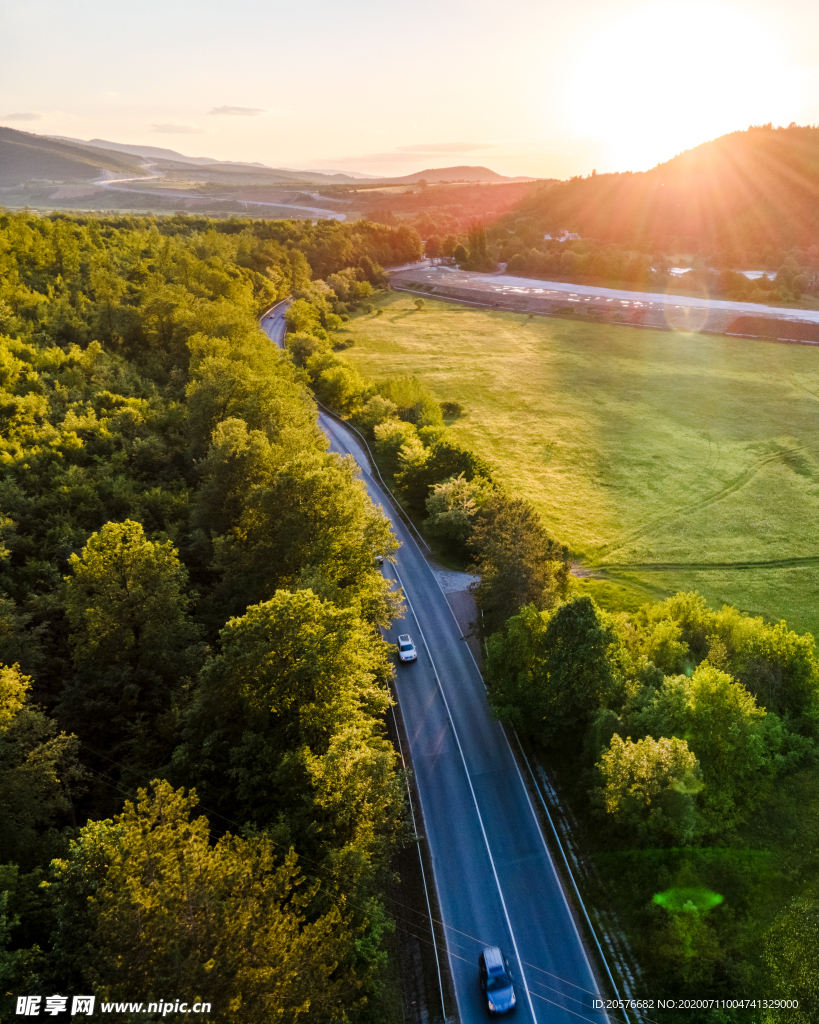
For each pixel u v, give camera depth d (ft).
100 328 387.14
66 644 161.48
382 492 319.68
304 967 76.13
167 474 257.75
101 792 126.00
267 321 642.63
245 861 78.79
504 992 113.70
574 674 154.71
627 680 166.71
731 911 123.85
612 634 158.40
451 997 116.26
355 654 134.62
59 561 187.32
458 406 468.34
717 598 260.01
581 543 298.76
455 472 299.58
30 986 78.95
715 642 189.26
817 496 344.90
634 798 127.75
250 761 120.57
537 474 371.15
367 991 104.42
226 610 177.47
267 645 120.06
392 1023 107.34
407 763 169.37
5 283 396.78
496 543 204.23
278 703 122.93
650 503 339.16
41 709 142.10
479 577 252.01
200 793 119.65
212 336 378.73
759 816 144.66
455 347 646.74
